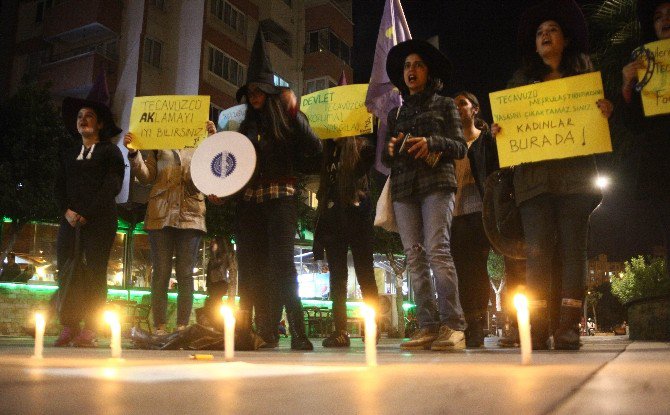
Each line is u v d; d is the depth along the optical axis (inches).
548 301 157.2
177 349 162.4
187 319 208.1
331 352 149.6
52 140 610.2
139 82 836.6
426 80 173.0
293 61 1098.1
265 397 39.4
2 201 561.3
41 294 625.0
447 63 170.1
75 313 175.5
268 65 188.2
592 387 46.5
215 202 182.1
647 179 151.1
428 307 162.6
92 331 179.8
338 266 228.7
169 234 209.6
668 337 360.2
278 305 195.6
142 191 704.4
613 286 869.8
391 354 127.6
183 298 208.4
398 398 39.2
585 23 162.7
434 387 46.7
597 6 345.4
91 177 190.2
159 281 206.7
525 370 66.7
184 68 890.7
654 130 150.2
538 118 154.6
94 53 821.9
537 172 154.9
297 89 1091.3
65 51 885.8
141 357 102.3
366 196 225.3
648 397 39.8
